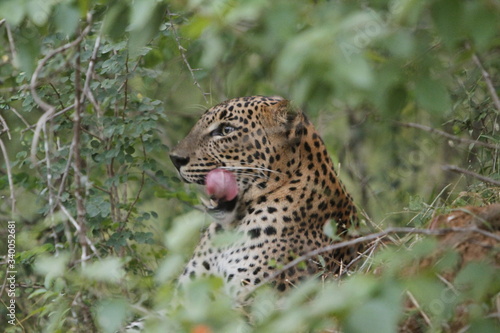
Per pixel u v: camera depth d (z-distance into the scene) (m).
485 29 5.75
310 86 6.33
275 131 10.58
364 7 6.20
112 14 6.96
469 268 6.03
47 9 6.77
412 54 6.04
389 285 5.28
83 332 8.76
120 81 11.11
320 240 10.58
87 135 11.62
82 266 7.80
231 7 6.33
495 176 10.43
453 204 9.82
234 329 5.89
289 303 5.80
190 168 10.95
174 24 11.41
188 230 6.20
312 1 6.89
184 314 5.88
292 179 10.65
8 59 11.55
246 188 10.75
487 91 11.30
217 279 6.01
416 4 5.81
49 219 10.43
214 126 10.82
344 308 5.21
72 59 8.68
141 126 10.92
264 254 10.30
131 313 7.95
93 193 11.43
